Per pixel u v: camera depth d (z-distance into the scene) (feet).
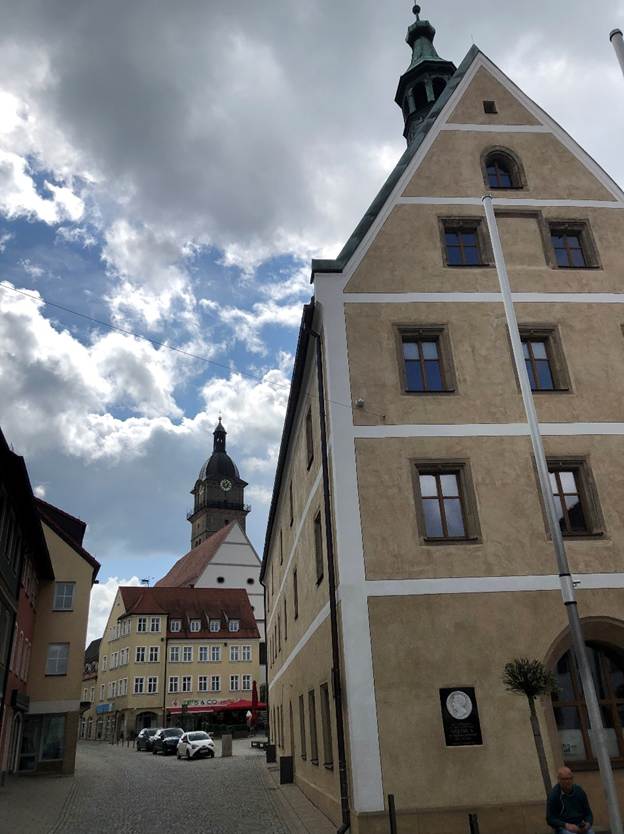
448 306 55.01
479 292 55.83
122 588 264.11
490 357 53.67
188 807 61.26
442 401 51.75
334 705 47.98
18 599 89.66
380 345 52.95
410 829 40.40
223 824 51.16
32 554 101.35
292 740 82.28
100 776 98.17
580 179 61.46
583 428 52.16
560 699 45.78
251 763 112.88
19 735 101.71
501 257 44.09
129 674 237.04
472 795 41.57
